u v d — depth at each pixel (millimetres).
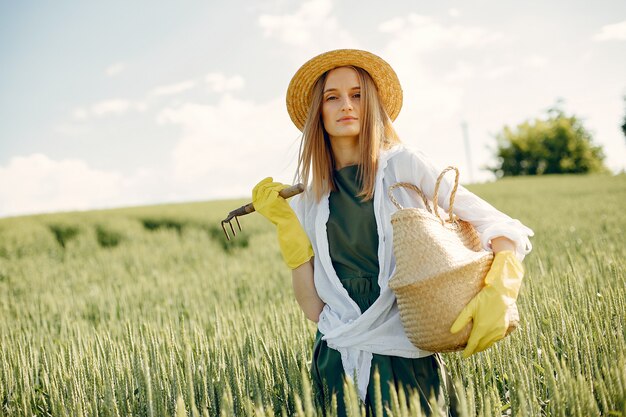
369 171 2553
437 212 2398
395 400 1915
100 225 24031
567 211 16328
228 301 5793
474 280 2193
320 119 2756
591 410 2016
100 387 2625
